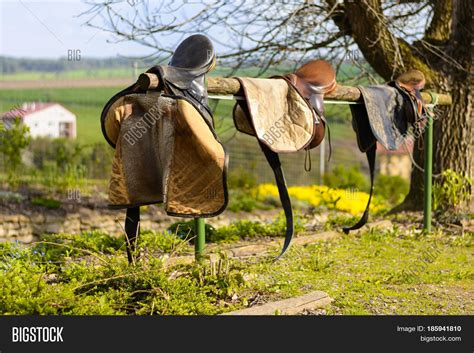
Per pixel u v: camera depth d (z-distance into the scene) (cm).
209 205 515
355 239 845
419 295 580
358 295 568
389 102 773
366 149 779
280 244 772
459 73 1023
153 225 1282
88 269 541
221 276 545
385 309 532
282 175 615
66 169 1459
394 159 2081
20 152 1413
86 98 2130
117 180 519
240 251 729
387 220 971
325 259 711
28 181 1483
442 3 1075
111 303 479
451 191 977
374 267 683
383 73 1023
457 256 763
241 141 1877
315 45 1098
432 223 973
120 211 1348
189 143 511
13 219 1205
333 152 2089
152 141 517
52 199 1337
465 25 1014
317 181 2009
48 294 472
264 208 1477
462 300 568
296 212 1168
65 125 1997
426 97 877
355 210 1372
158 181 520
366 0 972
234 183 1650
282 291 557
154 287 494
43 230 1220
